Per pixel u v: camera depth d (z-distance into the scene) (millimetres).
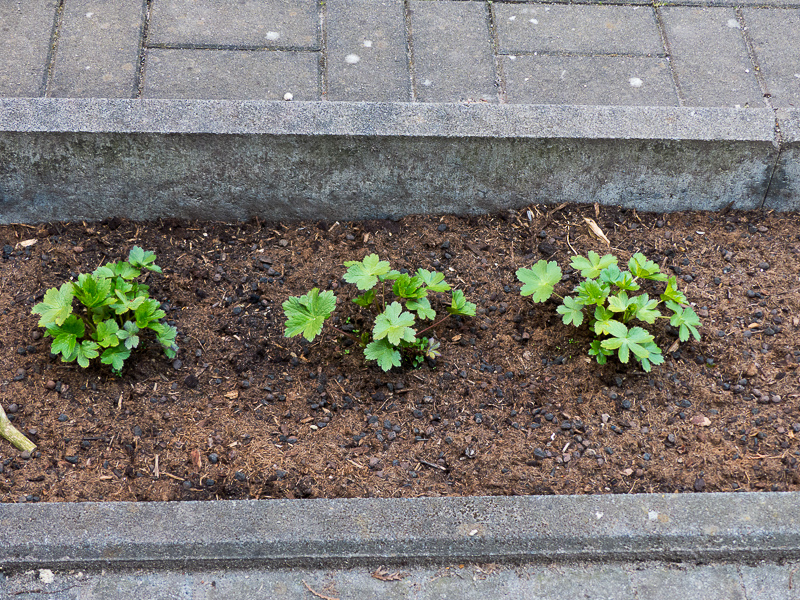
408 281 1864
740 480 1811
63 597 1743
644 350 1832
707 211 1992
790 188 1968
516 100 2068
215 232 1969
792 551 1764
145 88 2053
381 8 2162
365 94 2066
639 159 1940
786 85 2090
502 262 1950
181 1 2146
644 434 1840
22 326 1884
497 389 1865
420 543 1750
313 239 1967
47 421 1827
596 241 1962
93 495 1786
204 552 1746
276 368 1876
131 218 1969
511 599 1752
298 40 2119
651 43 2133
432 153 1926
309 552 1749
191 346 1883
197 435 1827
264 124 1906
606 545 1756
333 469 1811
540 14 2162
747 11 2170
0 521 1744
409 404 1854
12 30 2094
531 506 1765
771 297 1923
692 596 1755
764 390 1866
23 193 1936
